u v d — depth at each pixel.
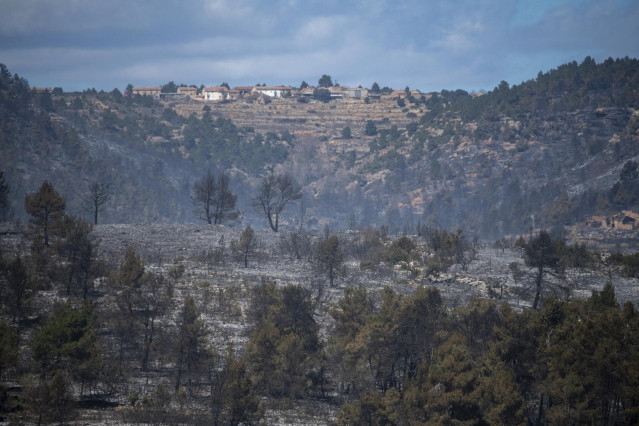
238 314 90.44
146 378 70.38
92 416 58.62
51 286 93.50
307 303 79.31
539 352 63.47
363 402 58.53
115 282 77.88
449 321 73.56
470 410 58.09
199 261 122.81
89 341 65.06
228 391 58.72
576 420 56.12
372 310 80.12
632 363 54.69
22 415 55.97
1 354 58.38
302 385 70.88
